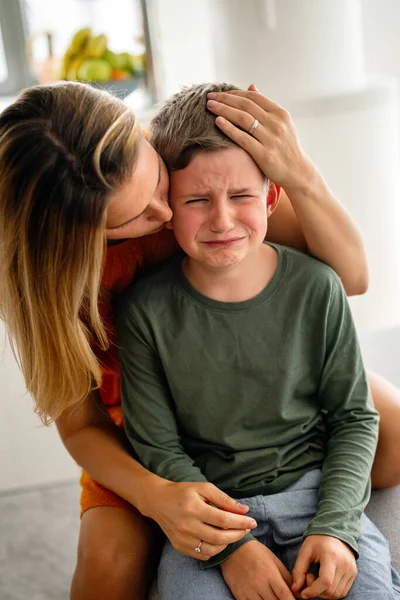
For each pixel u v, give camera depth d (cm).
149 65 214
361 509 92
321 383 100
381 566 89
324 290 97
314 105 161
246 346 97
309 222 101
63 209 85
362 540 91
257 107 94
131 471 98
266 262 99
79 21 220
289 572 89
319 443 102
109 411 117
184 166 90
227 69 168
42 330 93
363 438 97
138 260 109
